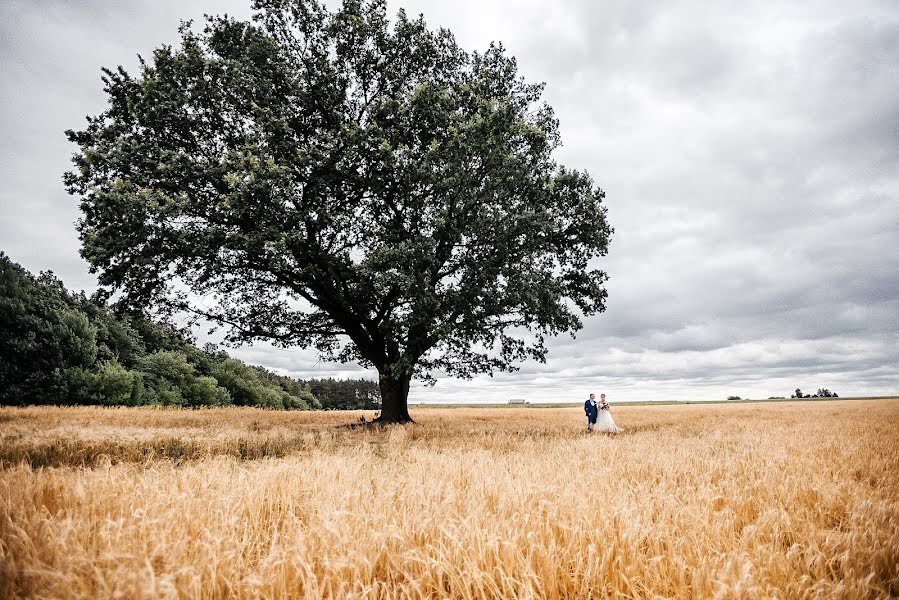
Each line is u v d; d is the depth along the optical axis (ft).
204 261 56.65
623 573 9.84
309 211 58.85
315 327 72.84
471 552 10.30
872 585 9.96
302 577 8.84
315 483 17.08
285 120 58.44
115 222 51.06
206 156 59.21
